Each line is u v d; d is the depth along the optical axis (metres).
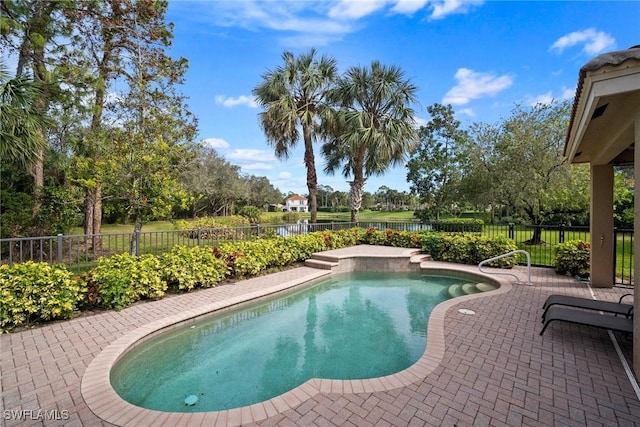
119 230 17.72
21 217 7.96
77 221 9.64
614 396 2.49
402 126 11.31
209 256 6.19
